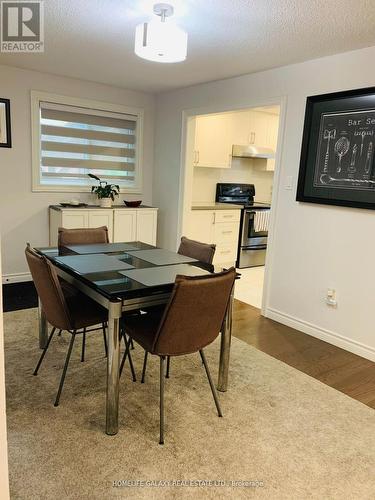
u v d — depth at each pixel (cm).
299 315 342
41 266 201
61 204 437
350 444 196
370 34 250
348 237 300
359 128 283
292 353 297
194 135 459
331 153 302
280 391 242
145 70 372
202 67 348
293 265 343
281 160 344
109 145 478
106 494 157
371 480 173
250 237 555
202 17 235
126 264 234
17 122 405
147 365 265
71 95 431
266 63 326
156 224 488
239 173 610
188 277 176
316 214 320
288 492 163
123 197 497
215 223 526
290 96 330
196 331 193
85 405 215
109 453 180
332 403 232
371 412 225
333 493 164
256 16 231
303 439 198
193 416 211
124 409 214
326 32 251
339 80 294
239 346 305
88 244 296
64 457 176
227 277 191
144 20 249
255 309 394
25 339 293
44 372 248
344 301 306
